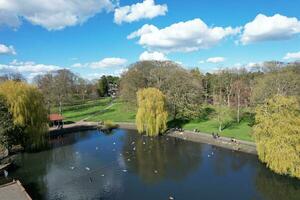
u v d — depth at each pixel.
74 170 62.81
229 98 129.38
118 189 52.47
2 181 56.34
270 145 56.47
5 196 42.97
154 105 94.38
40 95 80.25
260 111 63.12
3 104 71.00
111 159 70.62
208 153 73.81
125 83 120.31
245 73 159.75
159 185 54.12
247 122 100.69
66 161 69.25
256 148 67.44
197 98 110.12
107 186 53.84
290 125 54.69
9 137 70.56
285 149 53.50
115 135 98.19
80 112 144.62
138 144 85.00
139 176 58.88
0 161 67.88
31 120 75.69
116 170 62.59
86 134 100.75
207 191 51.12
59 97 137.50
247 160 67.00
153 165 65.69
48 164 66.88
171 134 95.19
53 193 50.88
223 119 100.31
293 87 92.88
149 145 83.56
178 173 60.38
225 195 49.50
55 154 75.44
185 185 54.03
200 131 94.38
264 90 93.94
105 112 142.12
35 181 56.50
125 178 57.88
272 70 137.62
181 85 108.81
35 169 63.47
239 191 50.97
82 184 55.00
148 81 118.31
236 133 88.31
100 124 113.06
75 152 77.31
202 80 158.00
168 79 112.00
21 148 78.31
